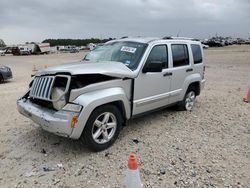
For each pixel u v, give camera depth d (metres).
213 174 3.57
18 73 18.06
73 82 3.96
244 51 39.12
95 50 5.94
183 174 3.57
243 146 4.48
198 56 6.70
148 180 3.43
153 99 5.17
